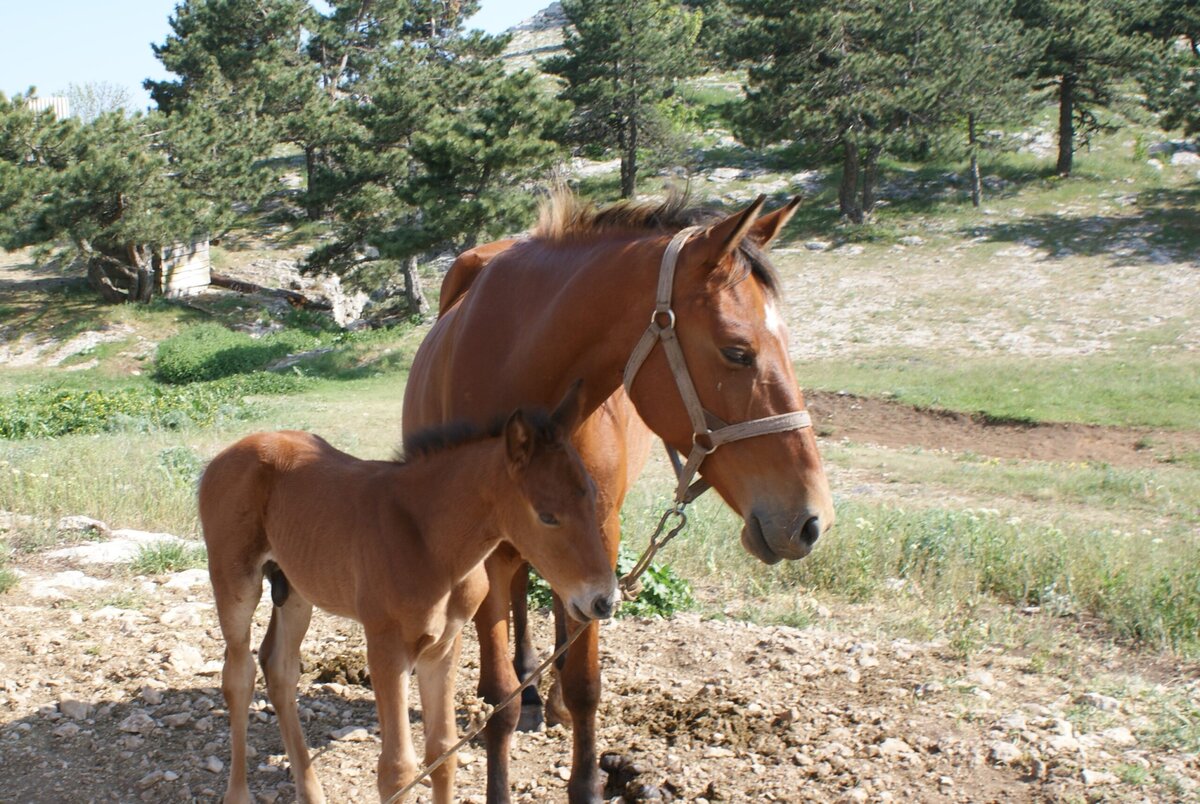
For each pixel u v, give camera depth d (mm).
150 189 36219
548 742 5324
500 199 31219
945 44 34844
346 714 5539
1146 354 24000
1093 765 4633
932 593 8078
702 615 7379
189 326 38125
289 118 46844
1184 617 7156
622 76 40406
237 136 42531
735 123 37250
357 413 23062
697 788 4594
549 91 59844
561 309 4055
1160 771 4551
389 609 3762
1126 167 42125
